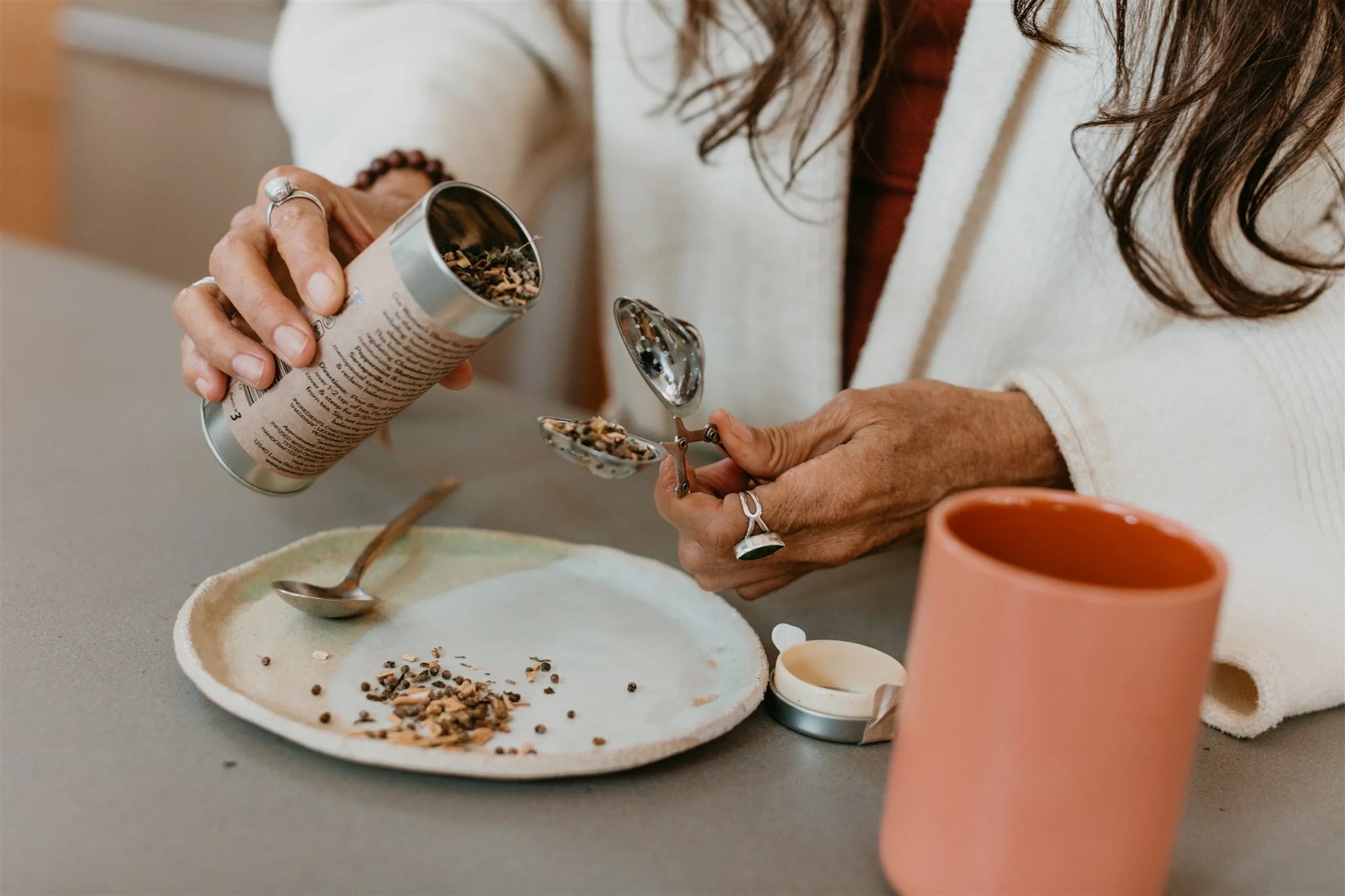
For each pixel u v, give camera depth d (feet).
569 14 3.60
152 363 3.45
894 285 2.98
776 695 1.80
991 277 2.90
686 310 3.49
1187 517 2.14
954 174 2.78
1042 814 1.19
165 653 1.83
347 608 1.94
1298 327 2.17
